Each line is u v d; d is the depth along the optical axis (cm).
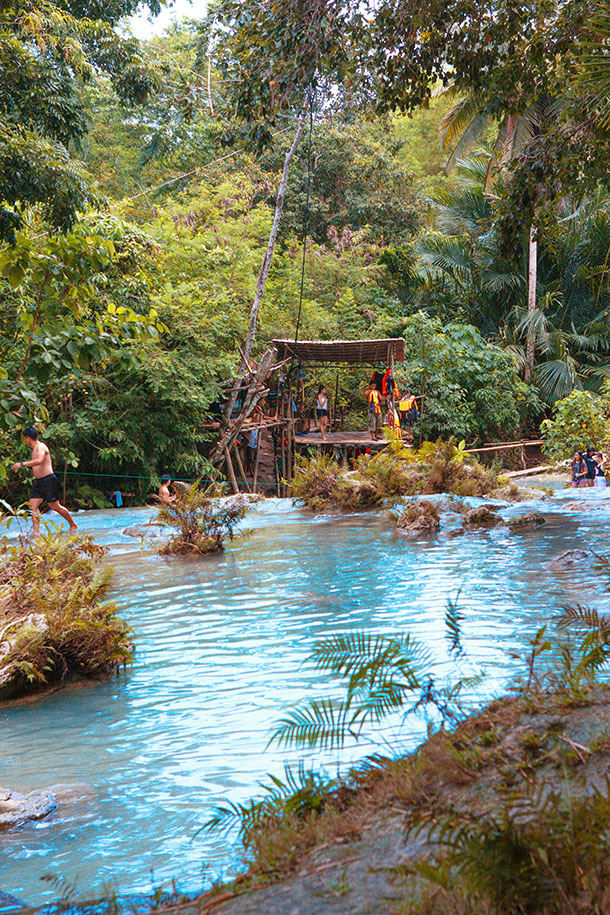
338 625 683
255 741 438
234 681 555
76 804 382
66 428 1909
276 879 242
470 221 3397
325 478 1694
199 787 389
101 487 2175
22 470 1891
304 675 553
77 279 712
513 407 3045
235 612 775
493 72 1226
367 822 268
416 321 2969
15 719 527
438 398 2920
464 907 197
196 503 1213
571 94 1188
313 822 275
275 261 3092
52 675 612
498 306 3462
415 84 1227
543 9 1145
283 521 1475
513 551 1016
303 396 2566
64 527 1502
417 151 5275
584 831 216
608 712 321
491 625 632
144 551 1220
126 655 621
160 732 471
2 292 1680
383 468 1675
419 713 433
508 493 1620
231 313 2303
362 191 3556
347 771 366
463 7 1126
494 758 291
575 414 2589
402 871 220
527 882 203
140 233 1958
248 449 2556
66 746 464
